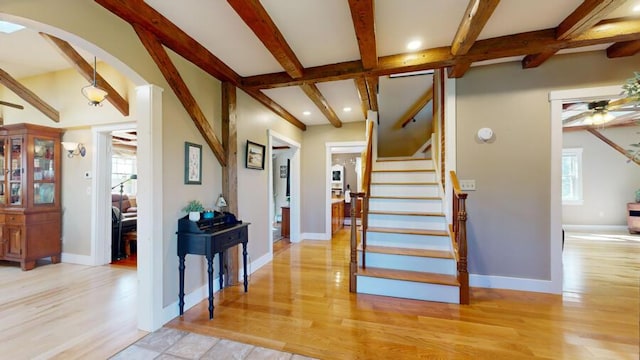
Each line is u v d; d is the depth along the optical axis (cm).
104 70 366
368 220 362
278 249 478
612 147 664
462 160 304
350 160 842
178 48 233
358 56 272
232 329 215
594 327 213
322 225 560
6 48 323
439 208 359
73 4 164
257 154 373
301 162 567
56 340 200
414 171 409
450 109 306
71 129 398
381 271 292
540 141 283
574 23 203
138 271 217
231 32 229
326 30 226
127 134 569
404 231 327
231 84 312
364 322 224
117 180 741
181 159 248
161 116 224
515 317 230
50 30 158
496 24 220
